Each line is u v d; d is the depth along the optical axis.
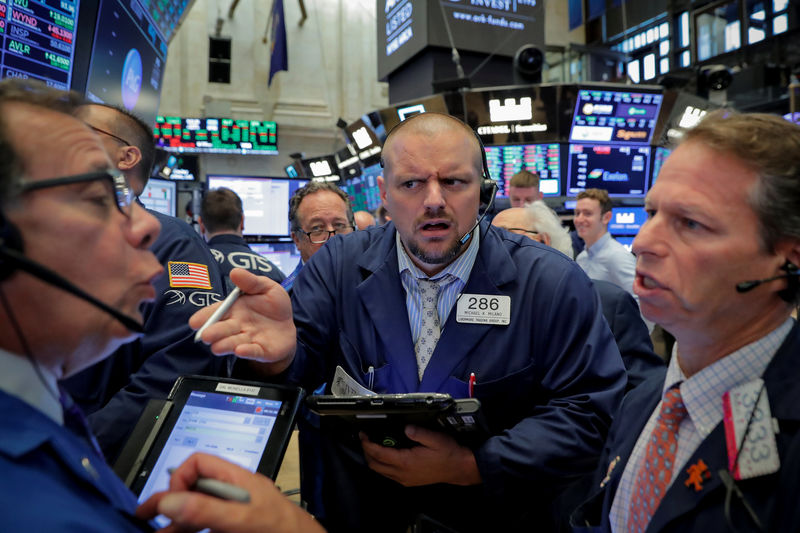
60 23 1.55
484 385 1.17
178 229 1.40
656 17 10.42
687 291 0.64
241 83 9.76
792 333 0.64
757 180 0.61
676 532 0.63
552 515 1.18
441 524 1.08
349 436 1.14
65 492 0.43
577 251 4.11
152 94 2.38
